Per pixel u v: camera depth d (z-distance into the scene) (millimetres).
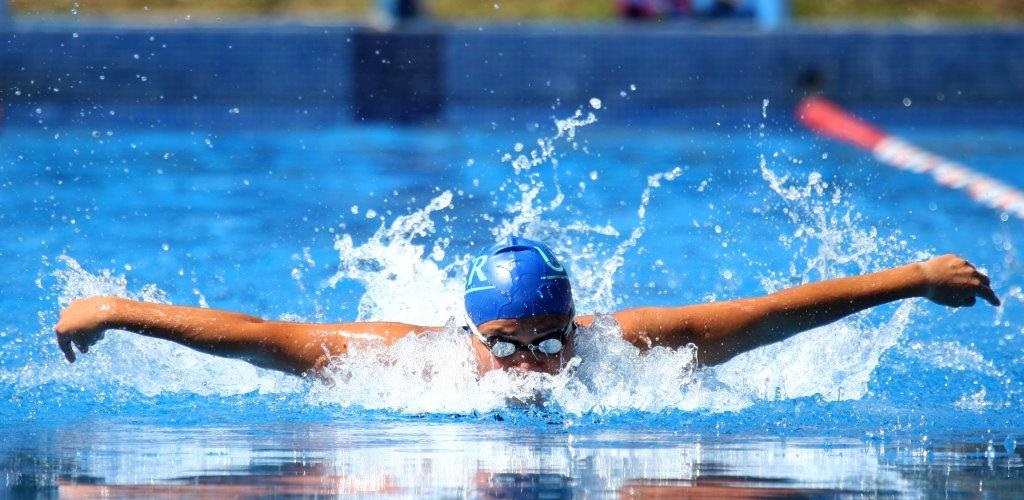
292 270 18625
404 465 8188
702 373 11242
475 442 9094
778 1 43219
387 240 20844
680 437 9305
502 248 10609
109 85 36844
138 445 8992
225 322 10922
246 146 33406
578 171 29359
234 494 7297
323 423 9984
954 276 11148
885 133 37812
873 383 11867
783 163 31344
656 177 22312
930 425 9945
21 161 30125
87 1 45844
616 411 10414
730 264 19125
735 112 38281
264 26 37500
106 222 22703
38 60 36469
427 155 31750
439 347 10969
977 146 35250
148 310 10844
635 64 38094
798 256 19625
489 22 41500
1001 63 38469
